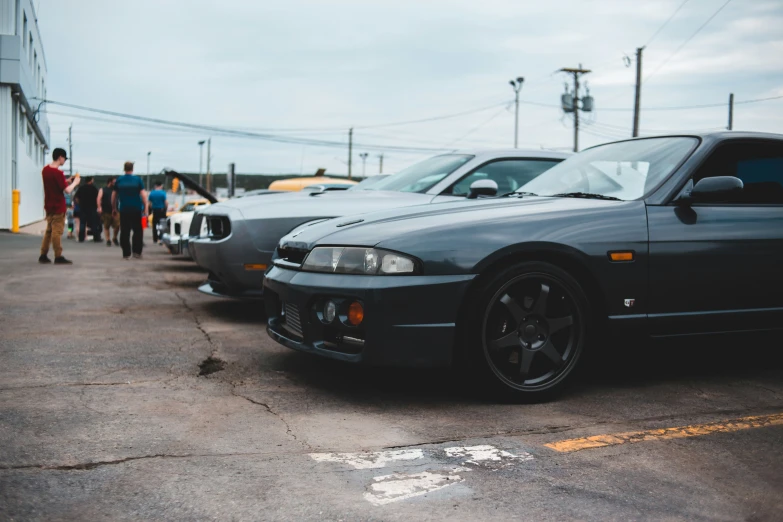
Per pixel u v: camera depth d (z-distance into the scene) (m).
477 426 2.93
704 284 3.55
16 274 8.47
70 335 4.76
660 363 4.17
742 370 4.01
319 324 3.33
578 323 3.36
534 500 2.19
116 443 2.62
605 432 2.87
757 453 2.64
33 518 1.99
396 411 3.13
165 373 3.74
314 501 2.15
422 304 3.12
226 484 2.26
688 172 3.69
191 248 5.66
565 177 4.30
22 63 20.00
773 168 3.90
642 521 2.07
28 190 25.00
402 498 2.19
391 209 3.80
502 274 3.19
